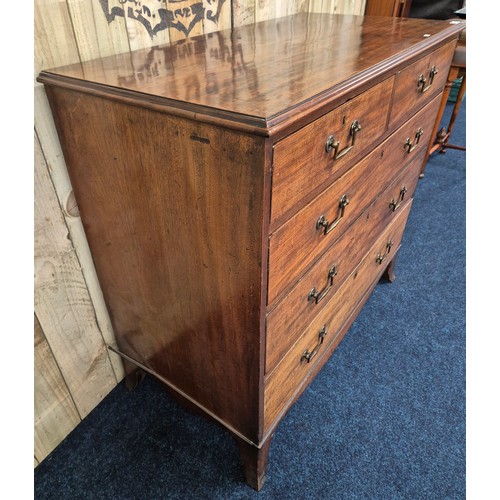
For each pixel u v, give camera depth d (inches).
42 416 43.1
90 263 41.5
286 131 22.3
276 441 46.7
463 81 102.0
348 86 26.8
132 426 48.0
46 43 30.6
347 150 30.0
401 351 58.0
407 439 47.1
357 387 53.0
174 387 43.4
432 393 52.2
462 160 110.3
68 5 31.0
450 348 58.3
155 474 43.5
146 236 32.6
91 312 44.1
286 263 29.0
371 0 79.4
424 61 40.3
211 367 36.7
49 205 35.4
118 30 35.0
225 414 39.9
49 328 40.1
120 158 29.4
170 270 32.9
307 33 43.1
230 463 44.5
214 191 25.1
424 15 102.3
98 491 42.0
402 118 41.1
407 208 60.7
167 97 24.2
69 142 32.3
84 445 46.0
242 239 25.8
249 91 24.9
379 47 36.4
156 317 38.4
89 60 33.5
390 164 43.6
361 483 43.0
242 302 29.2
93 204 35.1
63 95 29.6
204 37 41.6
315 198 29.3
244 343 31.6
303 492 42.1
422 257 76.4
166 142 25.6
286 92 24.6
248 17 49.1
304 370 42.5
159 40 39.0
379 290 68.9
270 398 36.5
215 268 29.1
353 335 60.4
